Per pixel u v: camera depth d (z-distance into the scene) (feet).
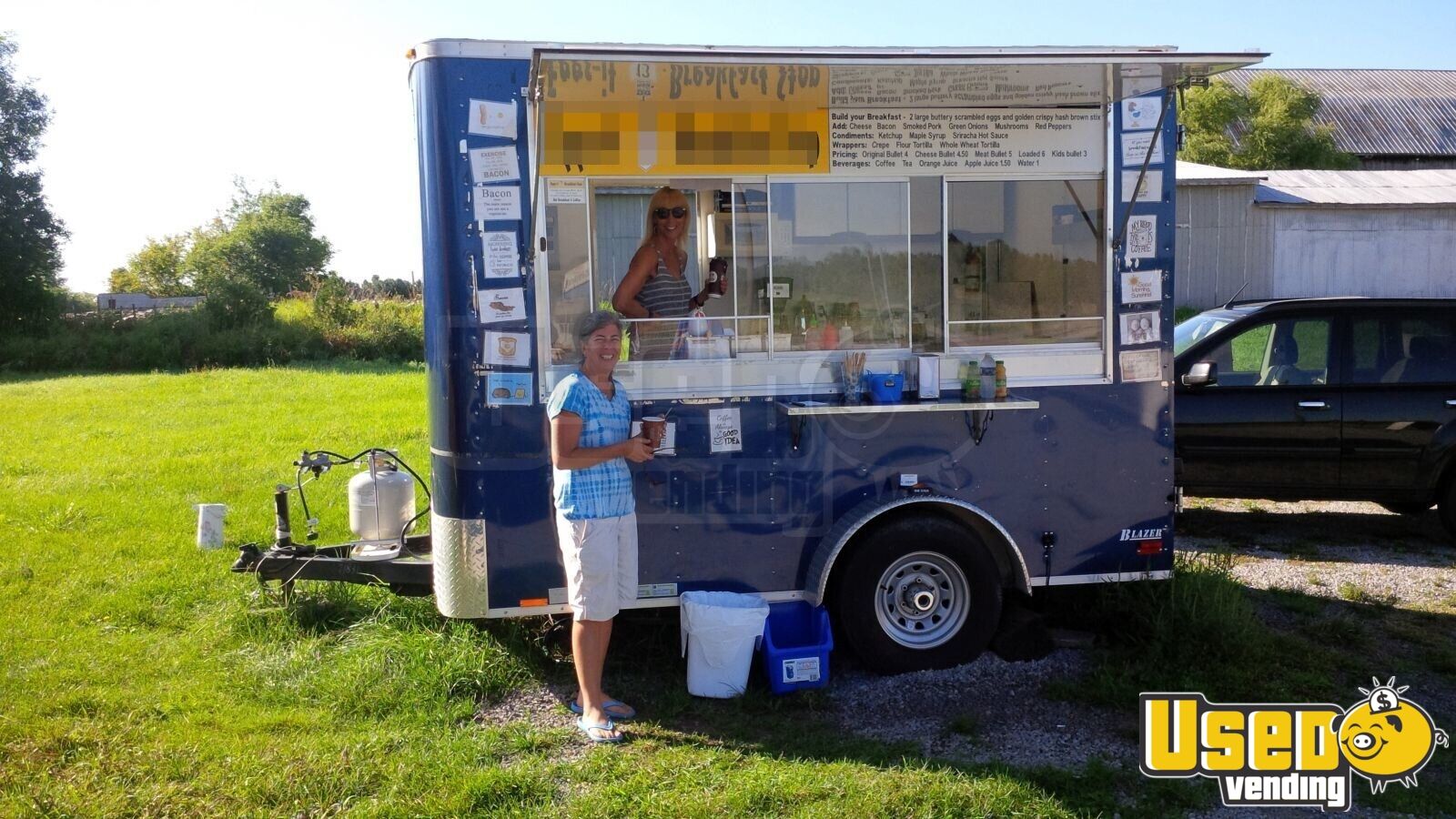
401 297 98.07
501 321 13.55
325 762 11.99
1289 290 72.69
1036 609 16.99
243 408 45.52
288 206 173.47
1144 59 12.34
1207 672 14.56
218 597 17.94
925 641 14.90
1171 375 15.15
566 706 13.88
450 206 13.33
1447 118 117.50
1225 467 22.30
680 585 14.44
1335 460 21.86
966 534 14.73
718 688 14.02
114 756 12.19
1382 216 72.18
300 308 91.91
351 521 16.72
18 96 100.78
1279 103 96.37
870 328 14.66
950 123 14.51
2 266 92.89
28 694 13.89
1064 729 13.20
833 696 14.24
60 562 20.30
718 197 14.26
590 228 13.82
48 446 35.37
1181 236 73.00
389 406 45.01
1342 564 20.52
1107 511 15.20
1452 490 21.62
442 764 11.98
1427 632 16.57
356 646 15.10
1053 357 14.92
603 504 12.65
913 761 12.10
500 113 13.32
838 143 14.34
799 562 14.66
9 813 10.85
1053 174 14.73
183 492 27.20
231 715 13.37
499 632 15.37
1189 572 16.38
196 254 160.25
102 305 131.34
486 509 13.73
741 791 11.29
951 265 14.71
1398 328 22.17
